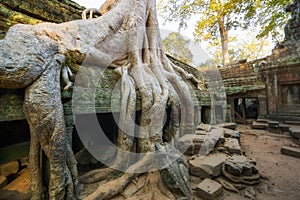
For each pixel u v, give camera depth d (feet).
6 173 11.28
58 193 7.65
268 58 40.40
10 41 6.74
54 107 7.52
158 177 11.00
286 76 34.27
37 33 8.32
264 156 18.81
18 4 10.00
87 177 10.84
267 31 54.34
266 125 32.91
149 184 10.85
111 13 13.64
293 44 36.32
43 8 11.51
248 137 28.25
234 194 11.05
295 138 24.08
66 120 8.78
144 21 15.67
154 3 18.12
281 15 48.78
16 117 7.13
